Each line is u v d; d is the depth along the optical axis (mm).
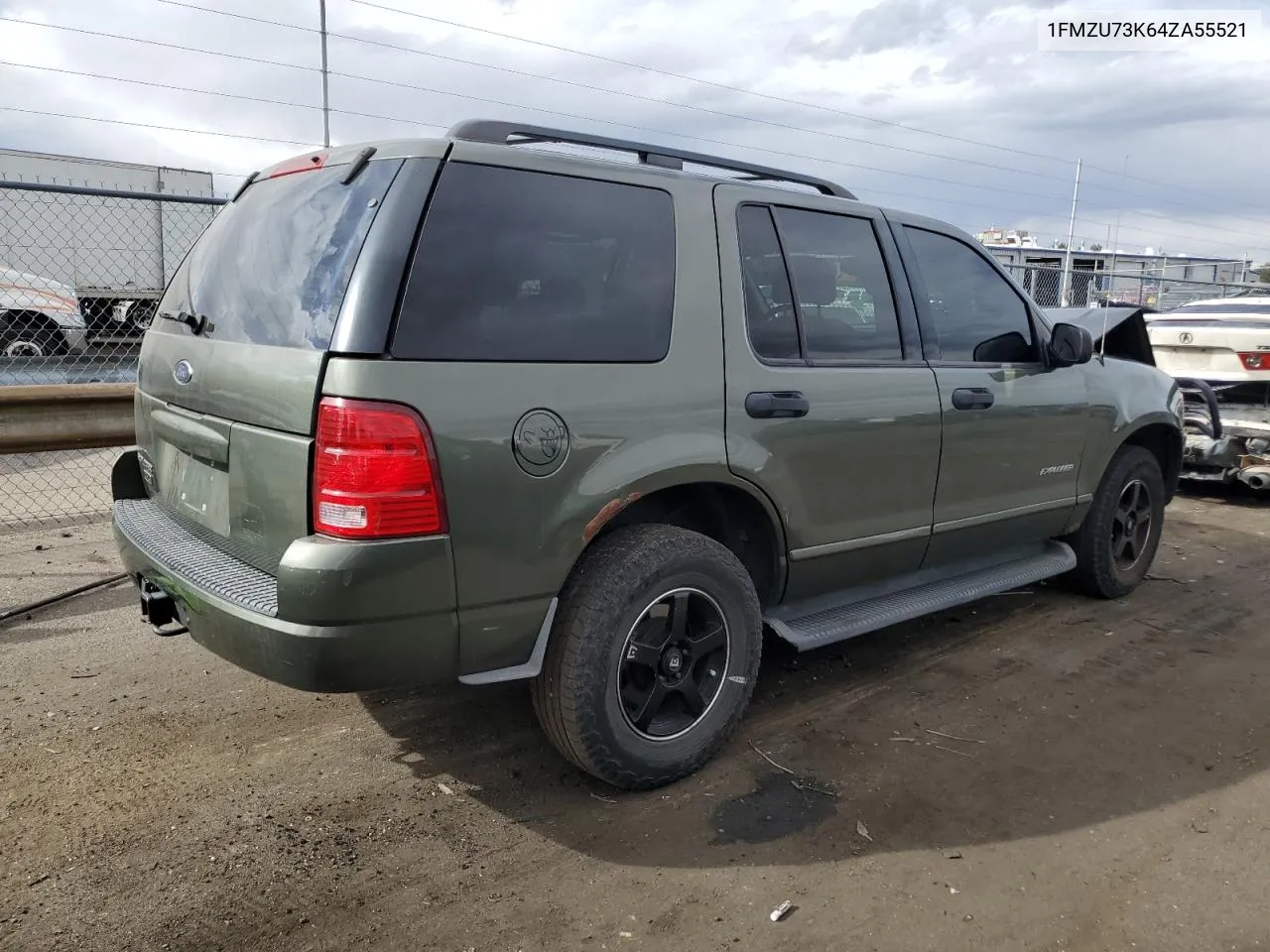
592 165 2936
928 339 3828
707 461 2994
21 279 7801
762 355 3225
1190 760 3342
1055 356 4227
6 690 3676
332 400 2385
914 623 4660
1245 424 7074
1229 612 4953
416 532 2430
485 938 2371
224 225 3293
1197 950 2365
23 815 2846
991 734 3504
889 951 2346
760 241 3318
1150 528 5156
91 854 2668
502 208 2686
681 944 2359
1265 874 2684
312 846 2732
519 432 2578
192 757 3215
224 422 2758
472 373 2520
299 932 2379
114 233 8891
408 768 3184
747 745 3381
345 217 2627
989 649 4344
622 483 2789
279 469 2527
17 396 5105
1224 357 7258
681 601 3012
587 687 2789
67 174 12141
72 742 3293
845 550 3562
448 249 2559
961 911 2496
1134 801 3057
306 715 3533
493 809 2947
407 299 2461
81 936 2340
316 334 2486
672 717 3111
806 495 3357
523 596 2656
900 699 3781
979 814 2963
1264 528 6910
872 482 3578
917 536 3822
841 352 3504
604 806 2975
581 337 2770
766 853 2744
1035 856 2748
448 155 2623
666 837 2816
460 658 2604
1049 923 2455
